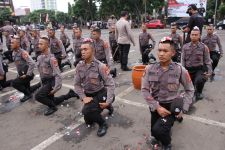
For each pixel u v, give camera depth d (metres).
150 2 41.75
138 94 5.83
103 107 3.88
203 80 5.09
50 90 4.83
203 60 5.16
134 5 41.34
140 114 4.75
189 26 6.79
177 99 3.21
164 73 3.21
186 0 32.31
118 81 6.90
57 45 8.07
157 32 24.95
